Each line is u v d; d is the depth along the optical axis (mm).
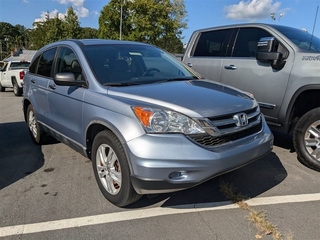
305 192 3332
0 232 2643
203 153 2561
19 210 3000
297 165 4094
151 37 39125
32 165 4219
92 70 3406
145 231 2645
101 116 2984
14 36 105875
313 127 3867
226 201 3143
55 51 4352
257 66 4492
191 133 2582
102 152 3123
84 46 3793
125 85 3277
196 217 2852
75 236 2590
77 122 3484
